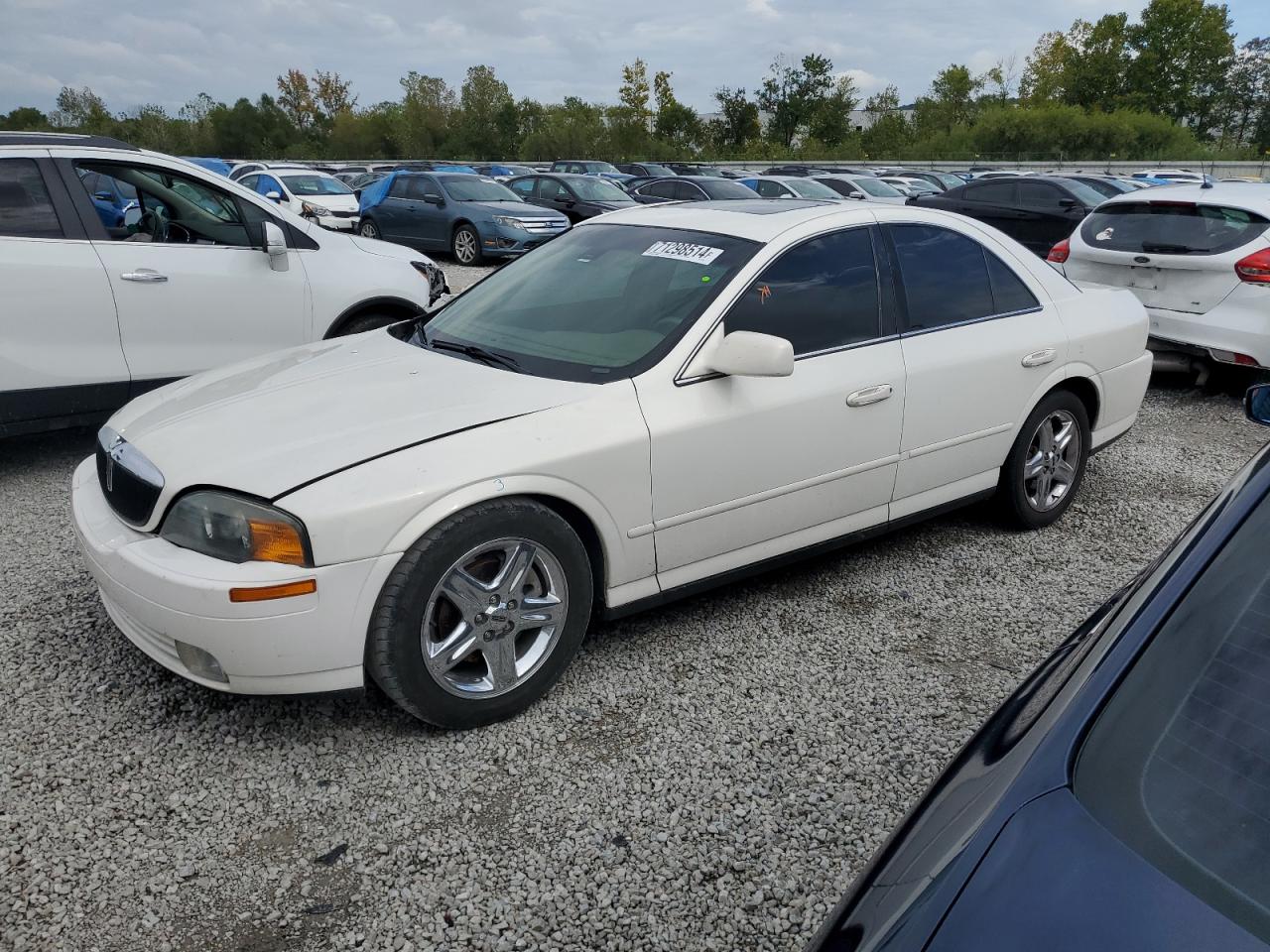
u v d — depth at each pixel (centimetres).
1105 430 480
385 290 629
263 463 274
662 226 395
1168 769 124
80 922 226
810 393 351
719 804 271
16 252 494
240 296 567
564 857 250
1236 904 107
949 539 462
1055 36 7319
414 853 250
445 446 281
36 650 344
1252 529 151
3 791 269
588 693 324
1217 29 6856
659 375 321
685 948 224
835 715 315
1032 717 141
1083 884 112
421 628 277
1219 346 701
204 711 309
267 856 249
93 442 608
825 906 236
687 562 339
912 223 406
